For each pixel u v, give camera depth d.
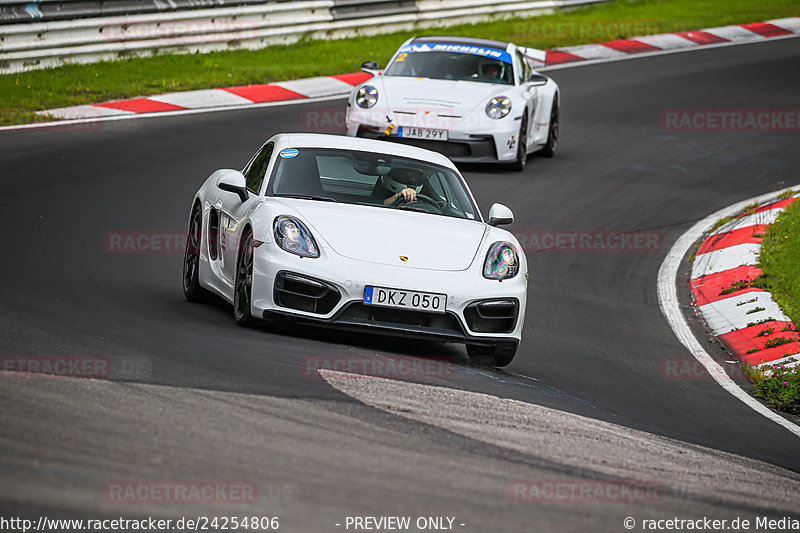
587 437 18.78
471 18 86.69
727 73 76.94
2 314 22.45
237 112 54.50
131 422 15.15
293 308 23.22
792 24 99.69
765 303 33.56
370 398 18.58
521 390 22.38
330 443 15.51
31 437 13.91
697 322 33.34
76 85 55.19
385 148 28.25
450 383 21.16
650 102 67.00
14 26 54.09
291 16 71.81
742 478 18.25
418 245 24.25
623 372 26.94
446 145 47.31
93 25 58.41
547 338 29.36
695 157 55.00
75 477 12.87
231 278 25.50
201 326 23.89
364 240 23.95
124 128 49.06
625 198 46.84
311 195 25.94
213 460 14.05
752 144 58.41
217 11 66.00
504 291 24.14
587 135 58.31
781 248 39.09
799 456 21.81
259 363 20.22
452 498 13.92
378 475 14.38
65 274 28.53
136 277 29.73
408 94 47.91
